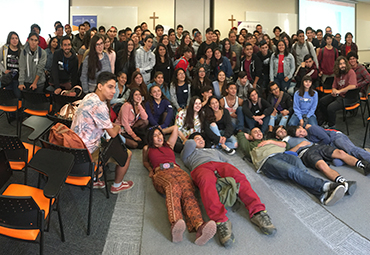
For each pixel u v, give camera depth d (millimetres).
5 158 1870
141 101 3748
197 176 2400
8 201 1398
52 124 2594
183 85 4543
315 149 3148
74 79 4461
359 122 4941
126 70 4855
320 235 2078
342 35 10117
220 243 1990
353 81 4371
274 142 3184
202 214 2342
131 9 8070
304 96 4148
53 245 1941
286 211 2357
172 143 3342
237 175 2383
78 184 2068
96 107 2303
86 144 2369
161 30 6480
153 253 1891
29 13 7547
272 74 5309
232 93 4238
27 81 4477
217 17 8680
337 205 2445
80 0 7938
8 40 4383
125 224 2213
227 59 5324
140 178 2943
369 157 2951
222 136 3855
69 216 2273
